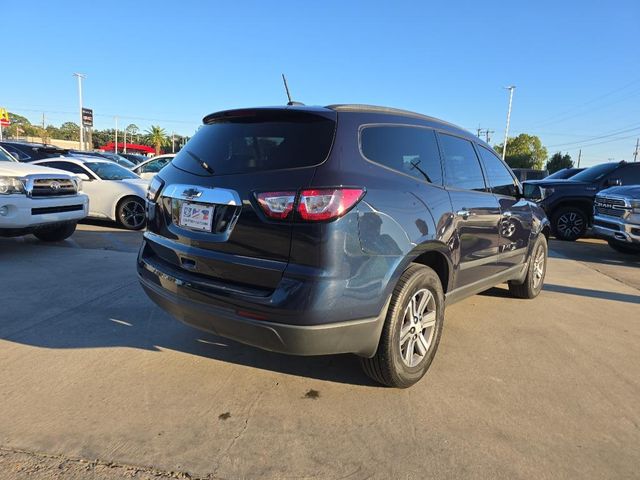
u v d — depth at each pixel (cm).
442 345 409
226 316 278
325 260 256
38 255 686
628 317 506
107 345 379
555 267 777
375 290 278
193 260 297
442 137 376
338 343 272
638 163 1110
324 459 249
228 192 281
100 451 248
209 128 334
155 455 246
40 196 681
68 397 300
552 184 1140
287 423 280
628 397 327
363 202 271
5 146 1070
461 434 275
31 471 231
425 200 322
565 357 392
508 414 299
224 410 292
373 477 236
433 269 362
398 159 317
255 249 270
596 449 266
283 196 262
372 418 289
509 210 458
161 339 394
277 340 267
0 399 295
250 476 234
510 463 251
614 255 934
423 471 242
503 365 372
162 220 329
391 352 302
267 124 302
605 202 899
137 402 297
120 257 689
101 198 978
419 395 319
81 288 525
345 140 283
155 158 1300
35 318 430
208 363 354
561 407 310
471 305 529
